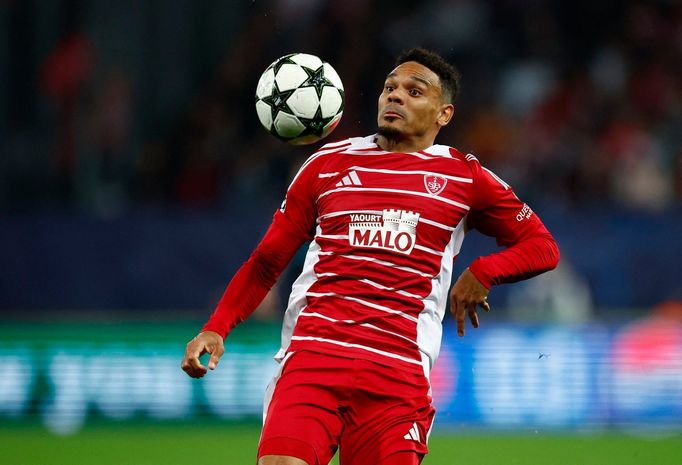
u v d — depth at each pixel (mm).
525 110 52906
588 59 55625
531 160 50312
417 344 16141
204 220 42844
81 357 37656
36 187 47312
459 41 54500
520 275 16984
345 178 16594
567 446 34156
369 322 15969
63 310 42125
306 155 47438
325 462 15555
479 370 38344
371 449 15734
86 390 37562
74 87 49406
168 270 42562
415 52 17219
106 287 42312
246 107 50875
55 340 37625
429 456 31719
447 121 17328
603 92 54000
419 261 16266
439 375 38094
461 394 38156
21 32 51188
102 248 42406
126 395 37656
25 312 41969
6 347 37438
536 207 44469
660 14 57000
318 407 15641
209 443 34062
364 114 50375
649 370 39031
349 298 16062
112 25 52719
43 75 50531
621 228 44062
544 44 55219
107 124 48594
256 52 52500
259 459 15281
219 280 42656
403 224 16250
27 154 48438
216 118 49906
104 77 50844
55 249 42250
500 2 55969
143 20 53344
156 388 37750
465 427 38000
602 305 43719
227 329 16656
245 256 42781
